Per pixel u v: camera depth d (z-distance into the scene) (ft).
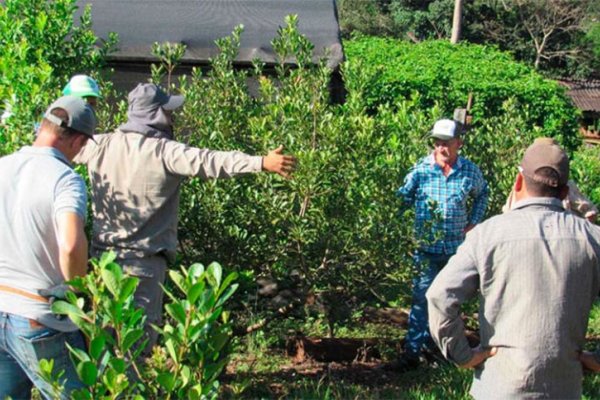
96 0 33.27
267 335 23.36
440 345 11.91
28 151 13.42
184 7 33.24
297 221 19.89
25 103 18.53
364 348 23.36
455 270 11.75
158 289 16.84
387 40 77.00
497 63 65.92
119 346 10.87
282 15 33.01
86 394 10.59
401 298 22.16
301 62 21.12
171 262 17.31
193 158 16.19
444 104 58.70
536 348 11.36
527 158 12.08
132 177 16.49
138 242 16.55
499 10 162.91
